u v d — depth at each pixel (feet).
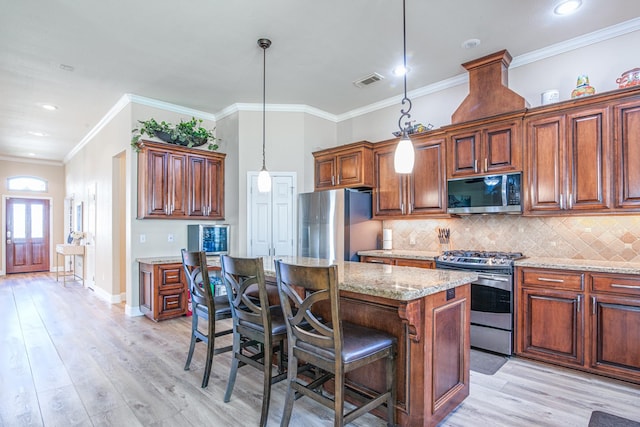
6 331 12.55
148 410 7.29
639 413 7.06
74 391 8.09
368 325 6.97
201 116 17.11
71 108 16.47
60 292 19.65
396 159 7.68
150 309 13.92
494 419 6.83
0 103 15.70
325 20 9.55
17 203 27.37
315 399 5.80
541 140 10.33
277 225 15.94
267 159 16.05
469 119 11.85
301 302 5.82
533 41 10.70
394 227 15.11
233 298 7.80
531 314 9.68
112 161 16.94
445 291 6.75
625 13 9.27
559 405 7.36
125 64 12.10
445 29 10.00
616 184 9.09
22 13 9.10
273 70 12.65
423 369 6.16
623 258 9.84
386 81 13.66
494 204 11.06
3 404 7.52
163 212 14.64
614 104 9.14
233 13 9.19
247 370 9.32
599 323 8.62
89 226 21.08
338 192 13.88
